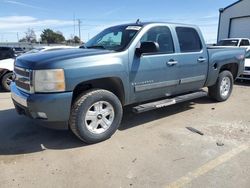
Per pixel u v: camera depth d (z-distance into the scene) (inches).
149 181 124.6
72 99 161.5
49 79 143.8
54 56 154.6
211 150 156.1
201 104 259.8
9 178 127.5
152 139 172.9
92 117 162.4
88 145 163.8
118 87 173.3
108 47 184.4
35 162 143.0
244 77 389.1
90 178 127.3
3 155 151.4
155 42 174.7
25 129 191.2
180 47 207.0
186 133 183.2
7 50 359.9
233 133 183.0
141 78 180.5
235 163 140.3
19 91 161.8
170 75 199.3
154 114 225.8
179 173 131.2
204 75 232.5
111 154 151.6
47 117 147.6
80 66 150.6
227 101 273.6
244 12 870.4
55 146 162.7
